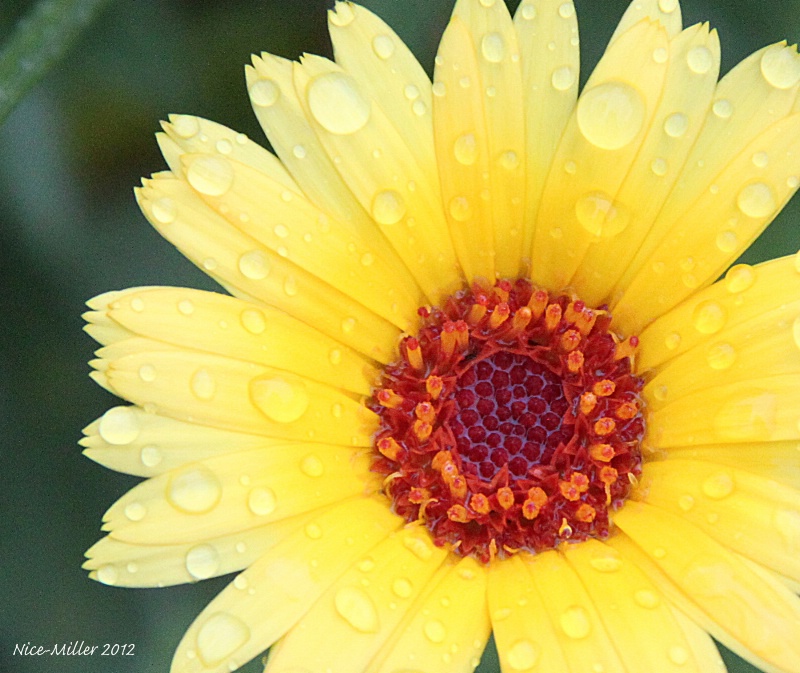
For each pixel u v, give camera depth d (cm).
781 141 25
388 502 26
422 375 26
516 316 26
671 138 25
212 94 27
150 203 25
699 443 25
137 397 25
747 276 25
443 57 25
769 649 24
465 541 26
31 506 27
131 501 25
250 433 25
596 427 26
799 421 25
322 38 27
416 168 26
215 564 25
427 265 26
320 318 26
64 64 27
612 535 26
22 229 27
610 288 26
